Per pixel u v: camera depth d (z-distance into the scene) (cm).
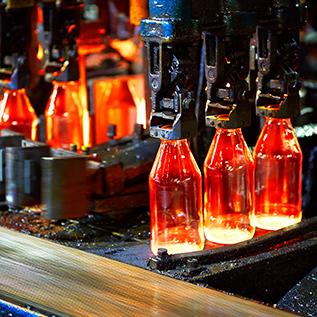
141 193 303
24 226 276
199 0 204
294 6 229
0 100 358
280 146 250
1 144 305
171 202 219
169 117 204
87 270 206
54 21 336
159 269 204
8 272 205
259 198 252
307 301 197
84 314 176
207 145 306
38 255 220
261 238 226
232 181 231
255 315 173
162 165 220
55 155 296
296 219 251
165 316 173
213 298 184
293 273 225
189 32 201
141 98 488
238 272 208
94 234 268
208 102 222
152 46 202
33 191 295
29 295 189
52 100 354
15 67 327
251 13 216
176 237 221
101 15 494
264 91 238
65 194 274
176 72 202
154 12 201
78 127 356
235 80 218
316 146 347
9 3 314
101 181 293
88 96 446
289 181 251
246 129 352
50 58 343
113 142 324
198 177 221
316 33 412
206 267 207
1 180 301
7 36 322
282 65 234
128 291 189
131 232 270
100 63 543
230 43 217
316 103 388
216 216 233
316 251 230
